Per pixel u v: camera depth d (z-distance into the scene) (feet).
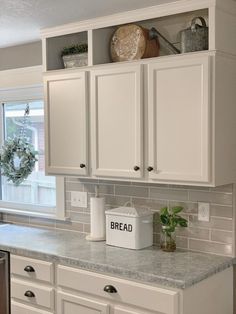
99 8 9.38
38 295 10.02
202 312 8.41
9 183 14.14
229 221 9.32
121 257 9.35
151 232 10.21
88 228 11.75
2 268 7.51
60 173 10.80
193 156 8.73
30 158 13.12
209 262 8.96
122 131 9.67
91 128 10.20
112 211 10.23
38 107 13.23
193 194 9.78
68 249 10.09
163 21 10.01
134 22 9.99
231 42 8.96
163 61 9.00
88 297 9.19
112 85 9.77
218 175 8.67
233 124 9.11
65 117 10.64
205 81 8.52
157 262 8.97
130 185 10.80
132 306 8.51
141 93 9.32
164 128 9.08
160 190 10.29
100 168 10.09
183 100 8.80
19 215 13.38
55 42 11.27
